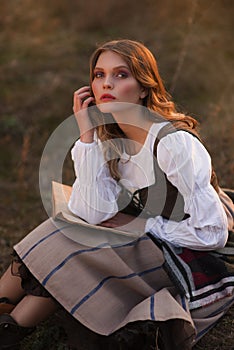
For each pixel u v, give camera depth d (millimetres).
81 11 14930
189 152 4727
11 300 5297
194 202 4746
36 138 10945
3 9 14805
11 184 9742
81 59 13312
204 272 4852
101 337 4934
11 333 4941
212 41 13305
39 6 15250
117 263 4730
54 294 4758
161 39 13711
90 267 4809
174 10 14672
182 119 5012
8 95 12094
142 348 4875
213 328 5496
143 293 4754
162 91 5156
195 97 11953
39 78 12641
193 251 4887
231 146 9156
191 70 12492
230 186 8414
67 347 5250
